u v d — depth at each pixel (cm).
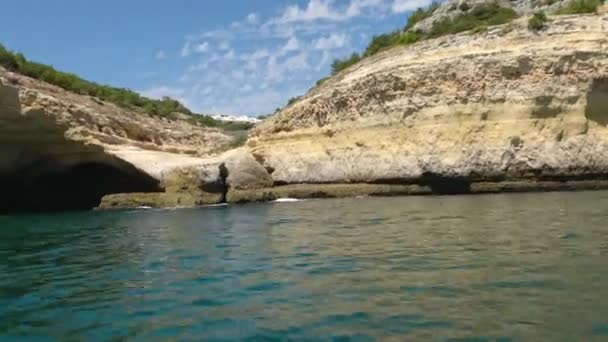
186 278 1240
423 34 5103
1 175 3434
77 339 856
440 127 3509
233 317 931
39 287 1207
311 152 3991
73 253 1659
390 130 3678
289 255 1473
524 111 3369
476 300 965
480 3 5109
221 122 8112
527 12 4762
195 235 1962
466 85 3512
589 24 3491
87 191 3684
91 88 5191
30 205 3550
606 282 1042
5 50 4359
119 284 1208
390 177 3581
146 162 3522
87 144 3438
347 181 3769
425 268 1225
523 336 791
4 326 929
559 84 3350
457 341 783
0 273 1373
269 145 4250
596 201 2447
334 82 4331
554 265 1195
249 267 1331
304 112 4175
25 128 3222
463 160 3394
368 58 4438
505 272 1152
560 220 1878
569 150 3281
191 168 3419
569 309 895
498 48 3538
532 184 3294
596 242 1435
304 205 3033
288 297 1040
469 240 1559
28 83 3738
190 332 866
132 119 4322
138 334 866
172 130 4716
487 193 3316
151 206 3325
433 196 3281
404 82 3669
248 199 3444
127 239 1928
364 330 841
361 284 1112
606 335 780
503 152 3338
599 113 3334
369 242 1627
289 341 812
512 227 1769
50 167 3556
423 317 888
